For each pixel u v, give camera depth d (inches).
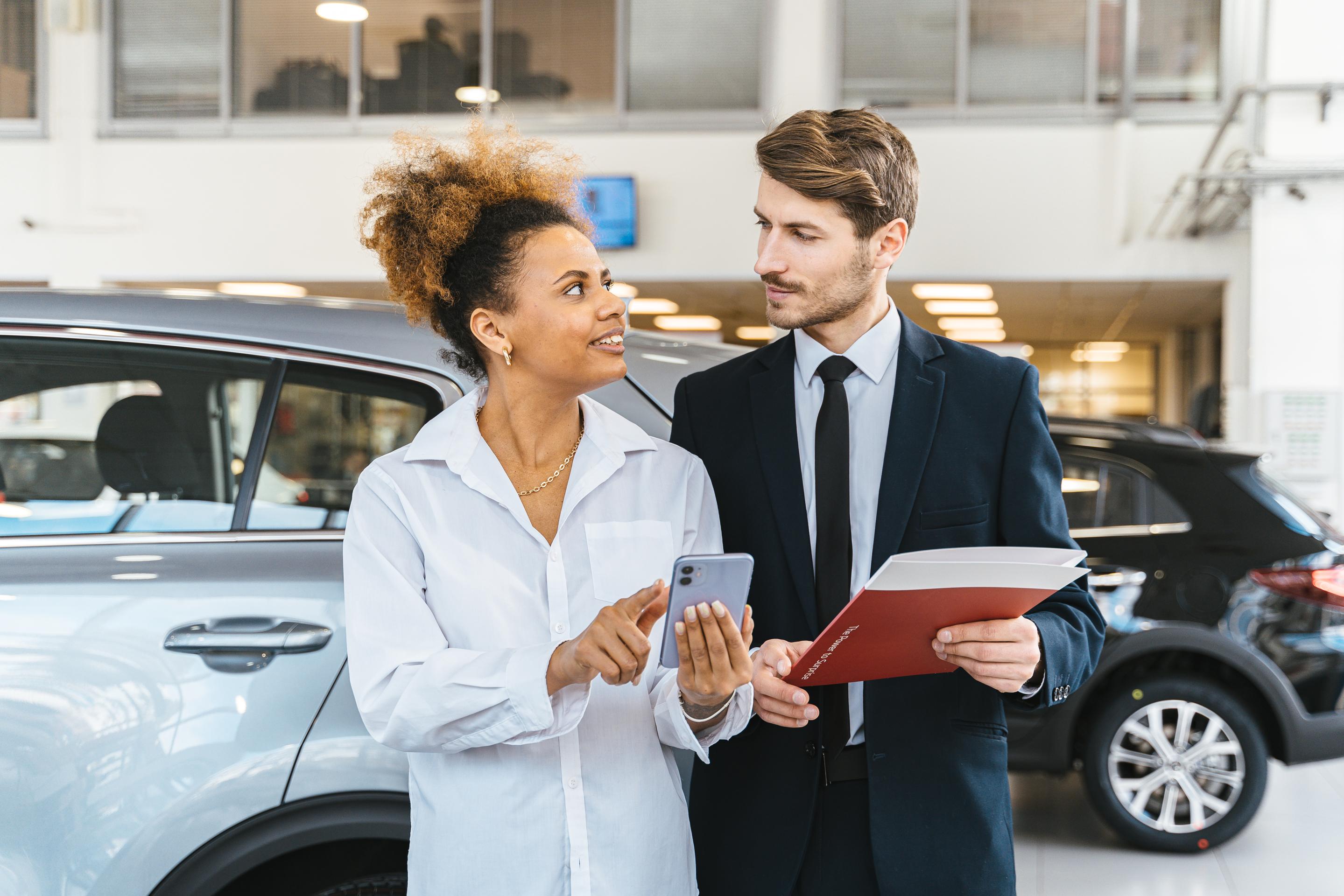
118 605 66.9
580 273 49.8
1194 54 335.0
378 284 361.4
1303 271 300.8
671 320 461.7
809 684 49.2
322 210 360.5
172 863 64.5
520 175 52.2
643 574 50.6
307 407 73.0
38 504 72.0
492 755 48.3
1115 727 133.6
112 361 74.5
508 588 49.1
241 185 362.6
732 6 347.6
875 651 47.1
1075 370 612.4
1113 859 132.4
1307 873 127.6
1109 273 337.4
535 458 52.4
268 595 67.4
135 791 64.6
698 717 48.9
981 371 56.6
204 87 363.3
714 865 55.7
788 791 54.4
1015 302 405.1
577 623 49.3
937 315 455.2
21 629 66.1
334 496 71.7
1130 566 133.2
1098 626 55.0
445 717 45.3
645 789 49.6
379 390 72.9
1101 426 141.9
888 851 52.6
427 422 72.2
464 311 51.8
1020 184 339.3
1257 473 136.7
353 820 65.8
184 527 70.9
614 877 48.2
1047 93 339.0
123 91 366.0
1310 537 132.3
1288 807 151.6
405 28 357.7
